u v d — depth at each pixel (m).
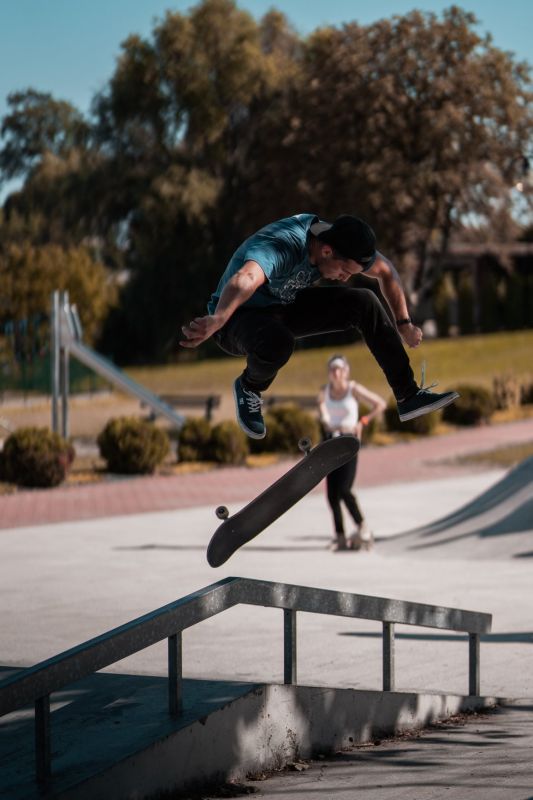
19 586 11.54
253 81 67.19
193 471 25.16
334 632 9.34
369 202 60.53
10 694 3.59
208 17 66.44
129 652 4.12
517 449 29.06
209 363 66.62
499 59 60.97
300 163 64.69
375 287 58.03
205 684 5.02
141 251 66.94
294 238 4.03
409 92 62.28
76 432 33.91
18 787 3.85
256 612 10.29
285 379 56.84
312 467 3.96
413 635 9.30
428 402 4.30
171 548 14.45
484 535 14.13
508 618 9.77
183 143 70.31
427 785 4.64
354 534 14.20
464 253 71.88
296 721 5.20
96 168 67.69
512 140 62.53
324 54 65.25
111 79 67.88
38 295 59.28
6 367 46.03
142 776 4.20
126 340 70.19
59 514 18.30
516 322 70.31
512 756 5.35
